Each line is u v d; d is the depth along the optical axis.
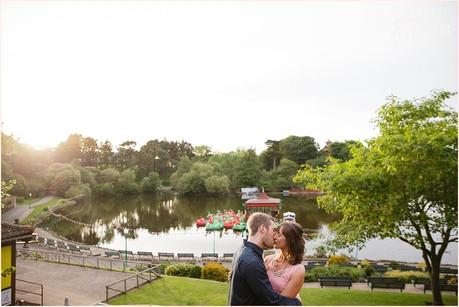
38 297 8.78
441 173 6.25
